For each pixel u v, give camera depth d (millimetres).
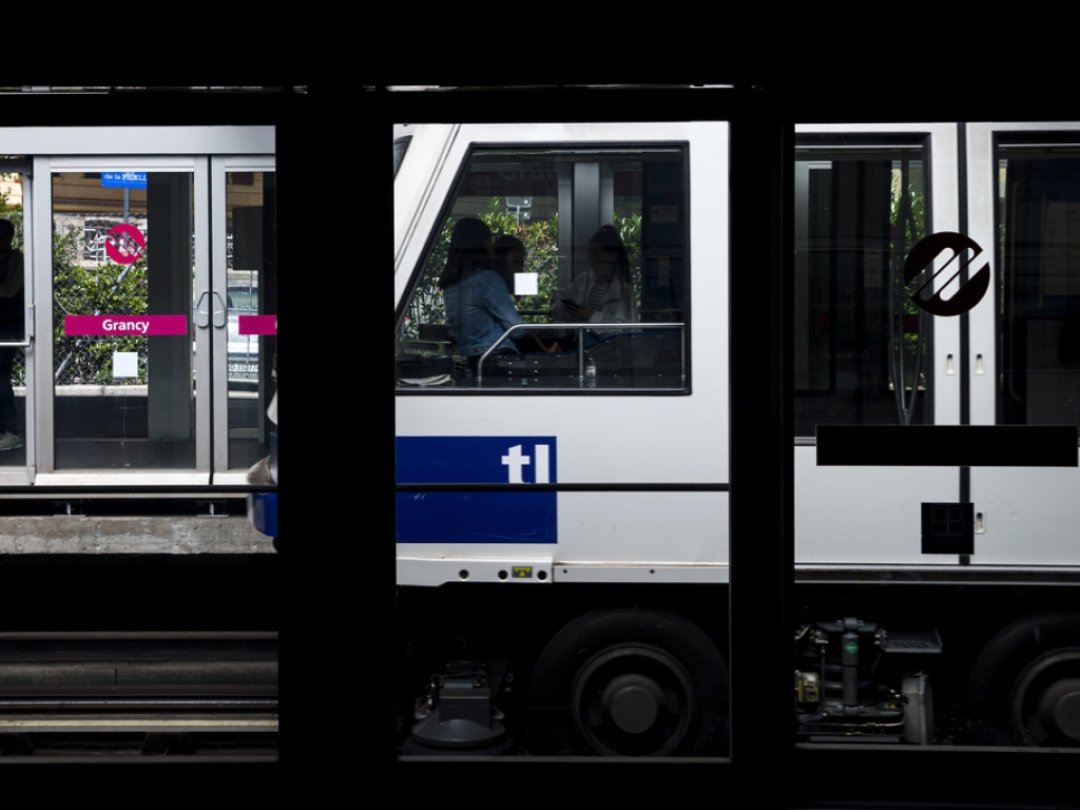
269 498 5562
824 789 4609
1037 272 4961
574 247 5117
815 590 4965
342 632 4637
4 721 5535
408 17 4516
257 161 7859
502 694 5109
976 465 4902
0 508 7754
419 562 5105
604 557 5109
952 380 4957
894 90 4516
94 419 7840
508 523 5105
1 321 7746
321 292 4586
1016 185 4973
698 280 5102
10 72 4535
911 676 4992
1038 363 4949
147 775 4637
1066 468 4895
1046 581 4887
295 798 4637
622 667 5156
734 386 4586
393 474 4633
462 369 5098
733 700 4605
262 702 5684
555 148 5109
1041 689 4996
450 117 4562
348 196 4570
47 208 7719
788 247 4543
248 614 7285
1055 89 4496
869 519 4914
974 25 4477
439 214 5102
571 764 4625
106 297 7844
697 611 5125
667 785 4613
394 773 4645
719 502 5105
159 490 7613
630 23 4504
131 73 4535
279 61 4531
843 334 4992
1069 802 4578
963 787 4602
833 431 4945
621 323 5113
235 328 7941
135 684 5828
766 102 4523
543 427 5113
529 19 4504
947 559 4895
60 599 7523
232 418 7949
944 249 4988
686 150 5098
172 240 7859
